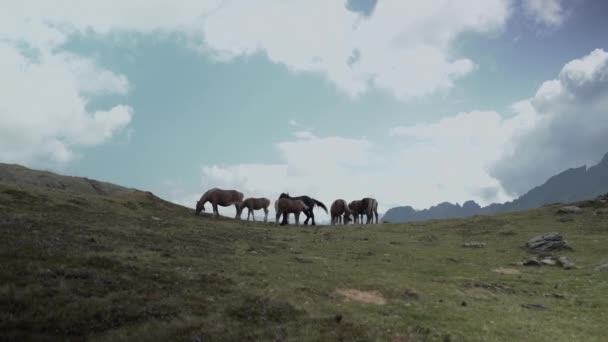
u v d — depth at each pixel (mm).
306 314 13961
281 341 10930
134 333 10336
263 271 20562
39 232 20062
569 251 33156
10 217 23297
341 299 16906
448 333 13484
